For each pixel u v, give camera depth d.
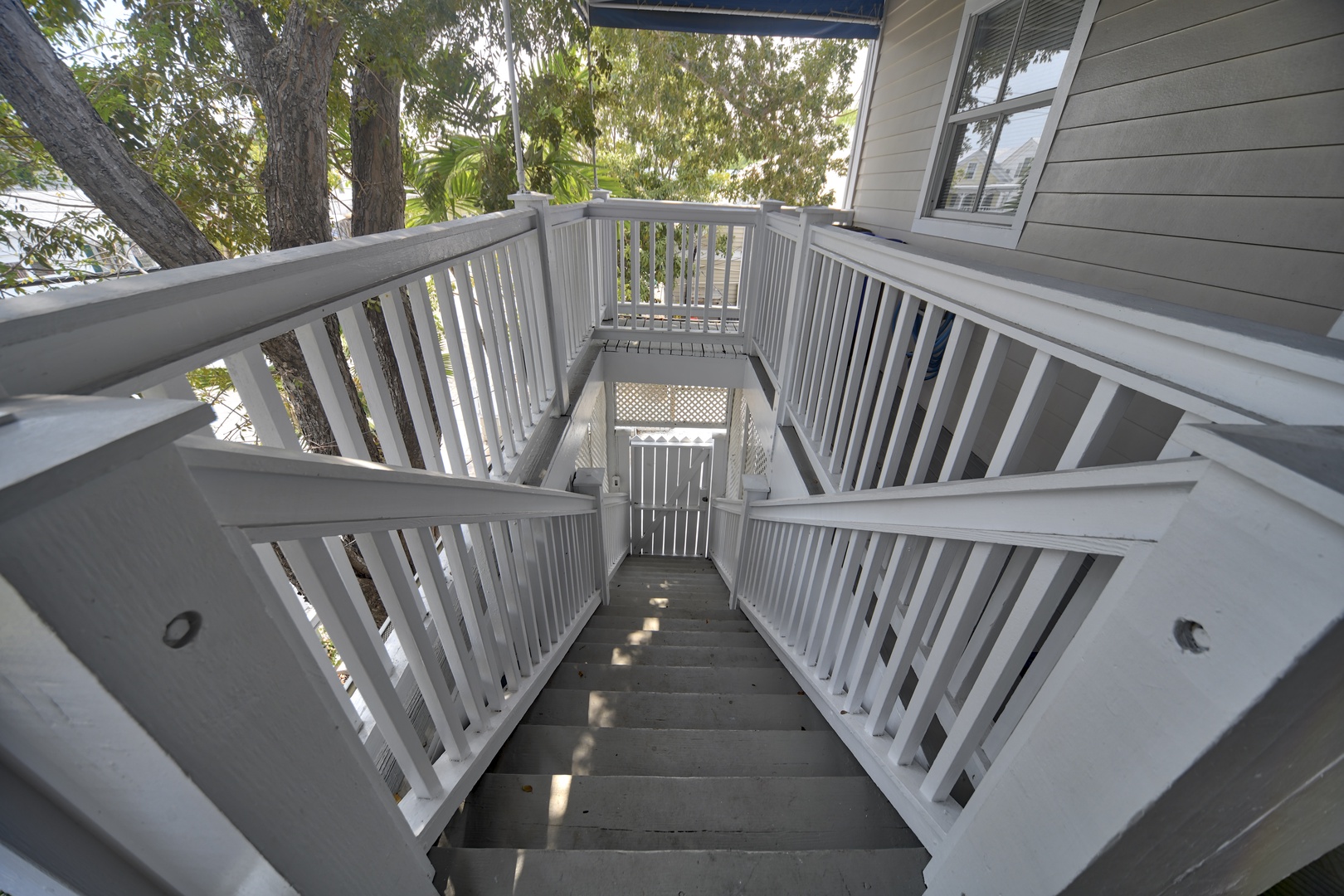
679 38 8.78
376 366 1.16
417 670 1.07
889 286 1.67
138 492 0.38
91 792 0.45
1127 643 0.58
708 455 6.67
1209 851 0.63
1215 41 1.73
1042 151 2.49
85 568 0.36
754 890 1.11
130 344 0.58
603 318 4.85
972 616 1.06
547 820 1.37
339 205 4.71
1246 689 0.47
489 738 1.44
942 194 3.51
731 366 4.49
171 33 2.60
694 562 6.72
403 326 1.29
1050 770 0.69
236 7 2.76
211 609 0.45
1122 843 0.60
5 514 0.31
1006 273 1.03
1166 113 1.90
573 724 1.95
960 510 1.05
